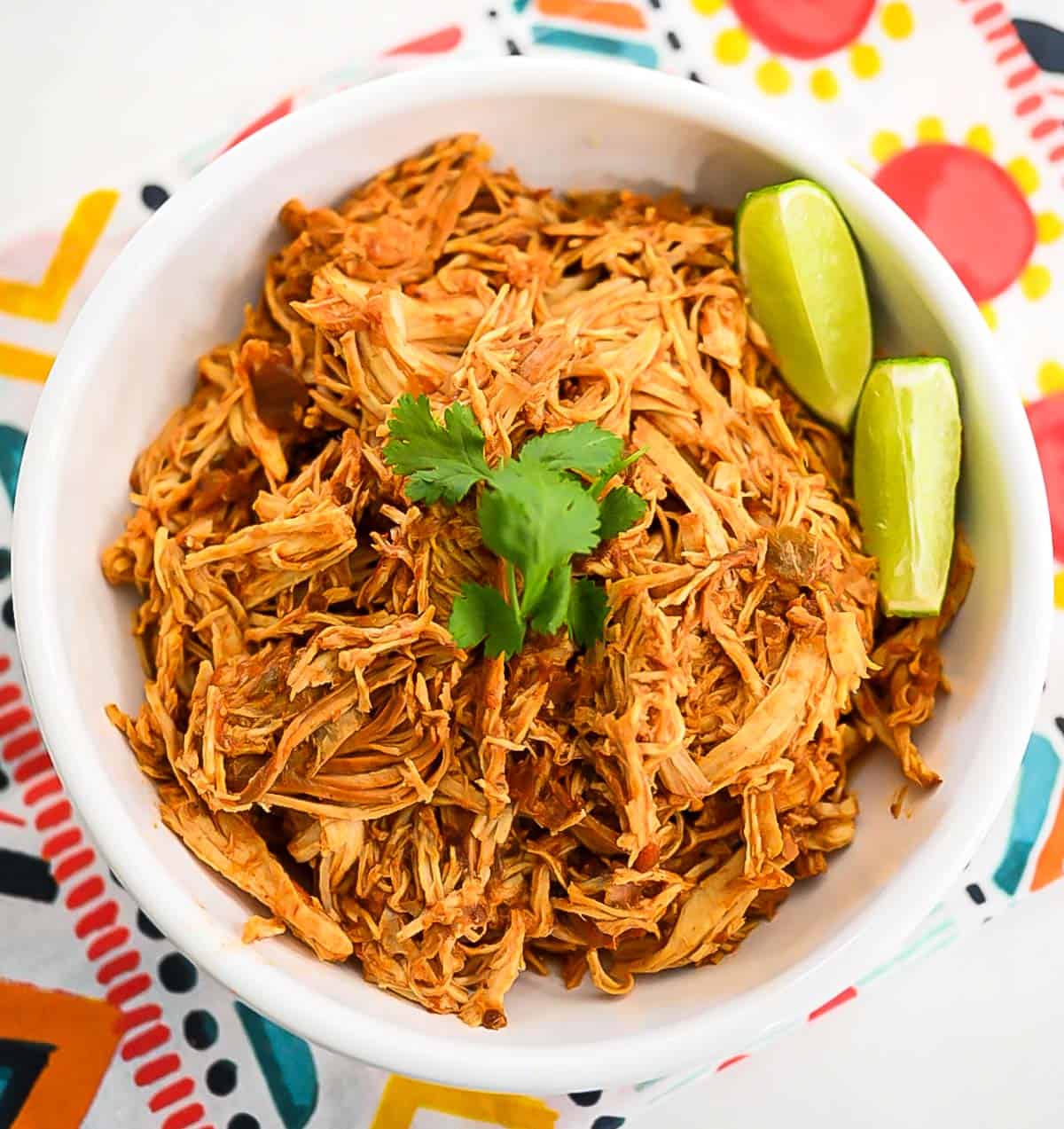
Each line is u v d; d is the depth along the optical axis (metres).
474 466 0.34
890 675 0.38
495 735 0.35
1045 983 0.44
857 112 0.44
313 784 0.36
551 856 0.37
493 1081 0.35
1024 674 0.36
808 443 0.39
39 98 0.43
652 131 0.38
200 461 0.38
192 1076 0.42
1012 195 0.44
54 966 0.42
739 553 0.36
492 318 0.37
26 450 0.36
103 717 0.36
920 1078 0.44
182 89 0.43
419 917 0.36
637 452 0.35
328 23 0.43
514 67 0.37
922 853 0.36
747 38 0.44
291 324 0.38
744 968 0.37
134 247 0.37
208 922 0.35
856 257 0.38
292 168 0.37
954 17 0.44
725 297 0.39
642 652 0.35
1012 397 0.37
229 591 0.37
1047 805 0.44
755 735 0.36
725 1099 0.44
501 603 0.34
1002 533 0.37
